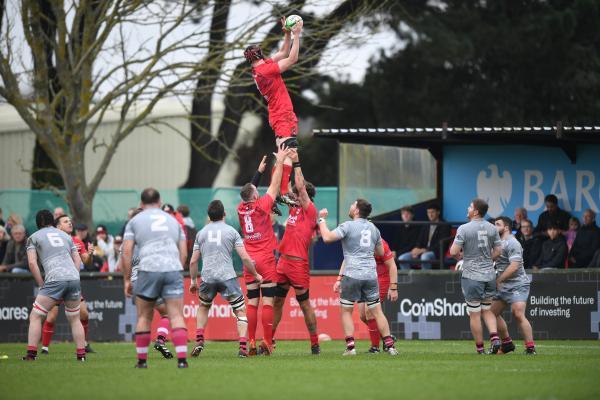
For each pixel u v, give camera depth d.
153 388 33.81
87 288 66.12
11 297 66.62
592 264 63.88
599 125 63.12
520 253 47.94
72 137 84.88
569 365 42.09
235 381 35.78
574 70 117.12
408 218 71.25
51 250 45.91
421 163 74.06
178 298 39.84
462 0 121.62
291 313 64.06
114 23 82.62
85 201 85.31
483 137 67.44
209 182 117.81
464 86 121.56
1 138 115.44
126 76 83.88
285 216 80.62
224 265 47.19
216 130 126.56
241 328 47.78
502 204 72.12
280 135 47.22
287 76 117.25
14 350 57.59
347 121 127.75
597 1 116.94
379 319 48.00
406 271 62.59
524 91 119.06
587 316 60.22
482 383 35.19
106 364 43.69
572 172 69.94
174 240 39.78
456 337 61.78
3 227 74.56
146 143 121.00
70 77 83.69
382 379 36.44
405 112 122.69
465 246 47.56
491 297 48.00
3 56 83.25
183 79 83.31
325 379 36.41
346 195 70.62
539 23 116.38
